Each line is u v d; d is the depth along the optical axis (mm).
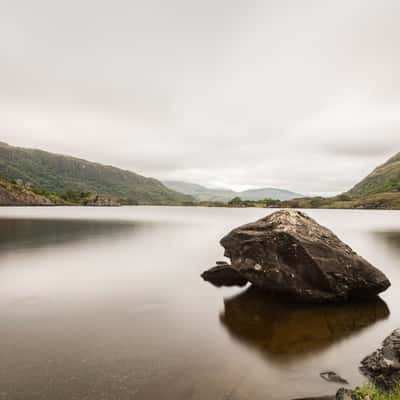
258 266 20156
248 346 12398
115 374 10055
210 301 18578
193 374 10164
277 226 21234
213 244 45000
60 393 8938
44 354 11375
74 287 20922
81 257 32062
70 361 10867
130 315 15883
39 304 17297
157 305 17656
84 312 16188
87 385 9359
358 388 8844
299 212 23344
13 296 18656
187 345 12430
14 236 48281
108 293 19812
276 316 16078
